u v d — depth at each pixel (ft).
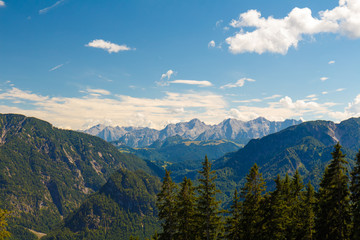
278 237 178.09
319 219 176.96
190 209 184.14
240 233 191.11
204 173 182.19
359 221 154.10
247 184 187.01
